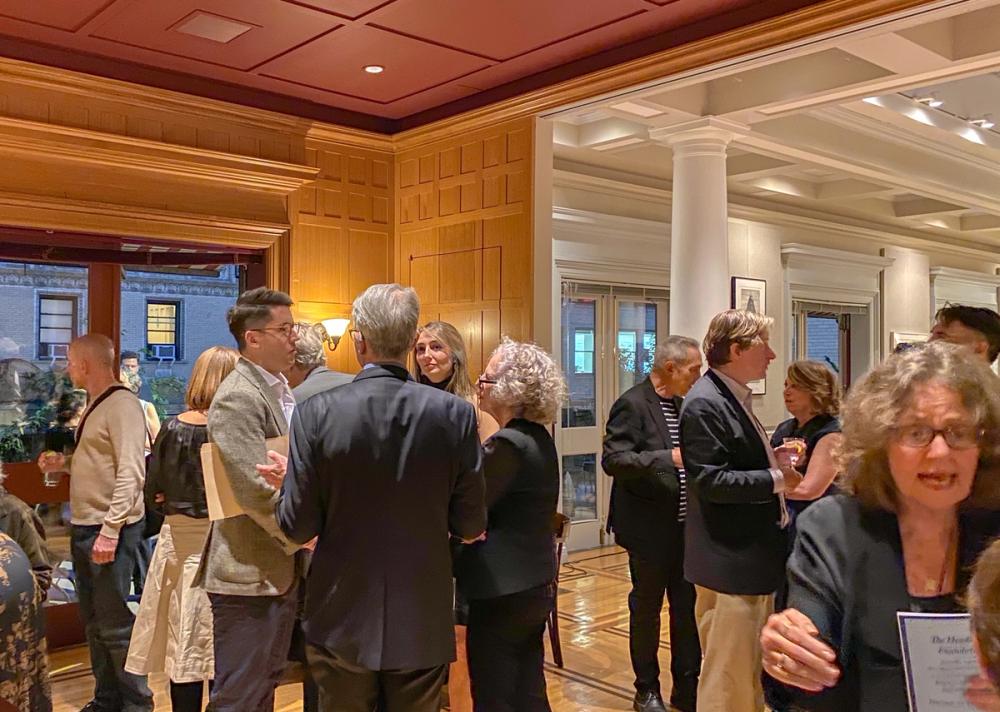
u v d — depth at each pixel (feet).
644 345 25.03
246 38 13.52
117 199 14.64
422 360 10.10
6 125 13.24
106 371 11.68
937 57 13.75
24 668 4.99
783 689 4.12
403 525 6.56
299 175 16.65
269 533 7.73
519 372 8.05
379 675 6.72
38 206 13.64
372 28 13.17
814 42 11.94
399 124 18.12
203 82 15.44
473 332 16.58
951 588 3.69
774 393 27.91
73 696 12.12
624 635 15.42
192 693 9.66
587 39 13.70
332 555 6.57
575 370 23.17
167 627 9.80
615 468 11.34
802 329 30.35
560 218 21.84
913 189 24.57
